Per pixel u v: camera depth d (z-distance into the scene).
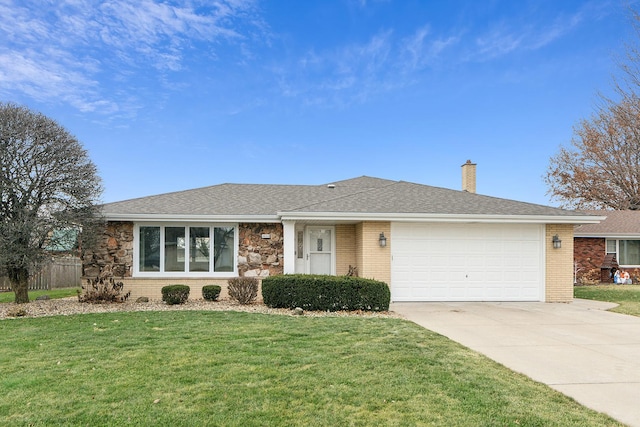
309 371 5.91
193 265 13.95
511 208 13.94
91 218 11.82
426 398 4.98
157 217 13.47
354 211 13.17
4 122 10.85
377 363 6.32
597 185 31.59
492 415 4.54
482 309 11.97
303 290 11.42
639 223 22.05
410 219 13.16
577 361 6.66
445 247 13.59
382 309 11.40
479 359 6.66
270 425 4.27
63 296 15.38
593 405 4.88
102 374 5.77
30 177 11.19
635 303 13.27
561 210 14.04
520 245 13.75
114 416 4.46
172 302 12.13
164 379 5.57
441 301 13.47
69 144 11.61
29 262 10.87
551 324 9.72
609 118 31.53
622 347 7.59
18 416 4.46
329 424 4.30
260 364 6.22
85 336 8.04
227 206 14.83
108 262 13.56
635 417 4.54
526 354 7.05
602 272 21.22
